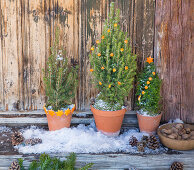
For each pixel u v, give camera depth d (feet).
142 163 8.48
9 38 10.27
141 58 10.51
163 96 10.68
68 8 10.14
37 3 10.08
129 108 10.78
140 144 8.63
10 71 10.50
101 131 9.68
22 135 9.45
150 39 10.41
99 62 9.11
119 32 9.27
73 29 10.27
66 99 9.89
